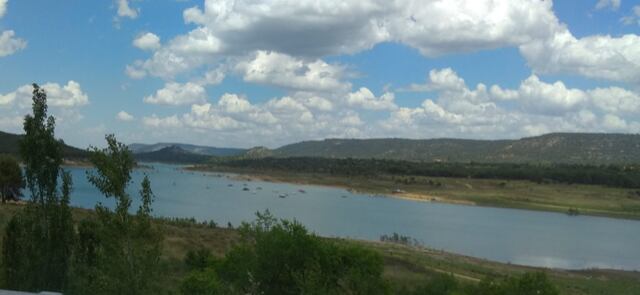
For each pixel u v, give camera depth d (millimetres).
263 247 23062
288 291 22969
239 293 22203
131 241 14461
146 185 14969
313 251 22922
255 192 195375
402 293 30922
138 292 14148
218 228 77062
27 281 18047
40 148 18234
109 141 14641
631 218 169000
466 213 162500
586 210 180875
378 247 74000
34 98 18266
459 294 27031
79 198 113312
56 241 18500
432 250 80875
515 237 113750
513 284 25203
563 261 86562
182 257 42188
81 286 16406
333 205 160625
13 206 57469
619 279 68875
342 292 21734
